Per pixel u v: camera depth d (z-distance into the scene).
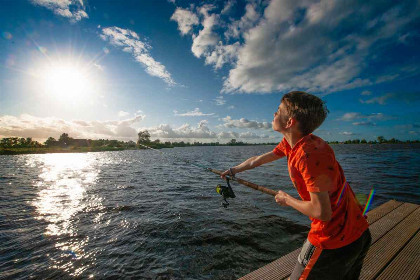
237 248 4.29
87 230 5.35
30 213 6.84
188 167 21.27
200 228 5.23
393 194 8.27
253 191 8.88
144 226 5.47
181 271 3.60
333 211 1.22
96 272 3.63
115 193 9.49
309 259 1.34
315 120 1.29
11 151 79.50
